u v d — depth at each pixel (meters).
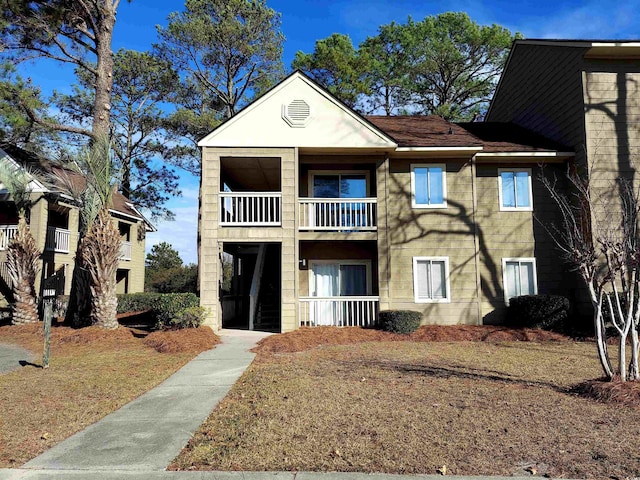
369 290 16.33
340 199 15.14
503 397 6.86
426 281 15.34
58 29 15.64
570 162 15.23
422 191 15.67
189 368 9.44
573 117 15.03
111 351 11.52
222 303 16.27
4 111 14.78
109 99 16.34
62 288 21.48
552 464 4.52
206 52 25.61
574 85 14.96
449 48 29.05
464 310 15.17
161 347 11.58
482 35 28.80
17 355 11.13
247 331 14.89
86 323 14.90
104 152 14.75
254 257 21.52
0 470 4.55
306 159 15.63
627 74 14.55
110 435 5.55
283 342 12.17
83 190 15.63
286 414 6.16
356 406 6.45
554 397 6.82
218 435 5.48
